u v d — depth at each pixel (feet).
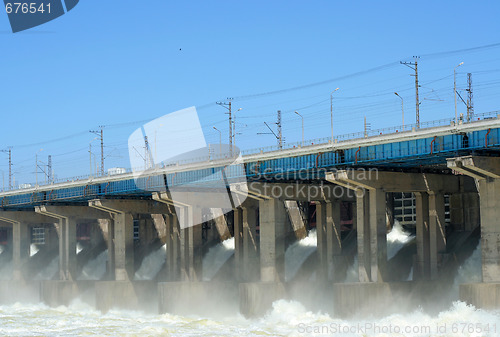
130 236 414.41
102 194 409.49
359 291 291.79
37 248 561.02
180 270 406.41
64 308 426.51
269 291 336.29
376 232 298.15
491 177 263.29
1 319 354.13
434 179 309.63
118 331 287.07
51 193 449.48
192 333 279.49
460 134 253.24
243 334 274.16
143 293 405.18
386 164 291.38
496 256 262.47
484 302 257.75
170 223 422.41
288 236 410.11
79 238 544.62
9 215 498.69
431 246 311.27
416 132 264.52
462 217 328.70
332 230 354.13
